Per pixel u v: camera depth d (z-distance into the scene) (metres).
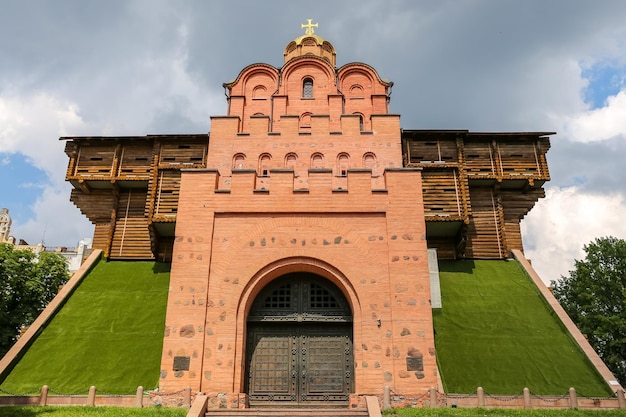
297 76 28.86
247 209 20.00
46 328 24.27
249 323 19.38
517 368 21.58
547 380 20.81
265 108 28.80
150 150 31.91
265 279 19.42
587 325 35.75
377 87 28.84
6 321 30.17
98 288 27.53
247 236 19.70
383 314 18.42
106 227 32.16
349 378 18.61
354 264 19.17
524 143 31.47
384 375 17.64
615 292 35.47
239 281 19.06
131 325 24.38
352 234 19.61
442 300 26.22
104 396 17.92
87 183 31.78
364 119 28.03
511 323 24.52
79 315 25.23
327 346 19.09
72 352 22.56
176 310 18.61
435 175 29.84
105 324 24.50
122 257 30.77
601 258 37.25
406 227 19.55
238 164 25.20
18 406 16.88
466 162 31.02
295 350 19.03
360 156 24.83
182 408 16.75
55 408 16.53
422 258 19.08
